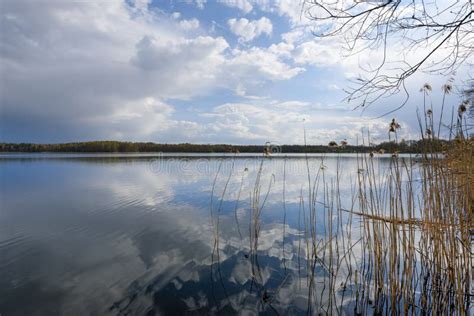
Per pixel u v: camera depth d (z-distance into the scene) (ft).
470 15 6.36
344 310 10.51
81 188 41.04
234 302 11.05
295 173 63.00
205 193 37.78
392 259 10.77
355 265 14.20
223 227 21.54
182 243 17.83
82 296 11.41
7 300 11.01
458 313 9.27
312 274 12.67
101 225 21.86
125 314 10.27
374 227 11.87
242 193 38.04
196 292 11.80
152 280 12.84
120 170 71.05
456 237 10.34
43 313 10.19
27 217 24.36
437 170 10.71
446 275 10.39
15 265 14.35
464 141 10.57
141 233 19.86
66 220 23.35
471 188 10.69
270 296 11.50
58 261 14.90
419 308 10.41
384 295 10.92
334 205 29.30
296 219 23.95
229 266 14.34
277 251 16.43
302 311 10.50
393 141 11.71
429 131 10.82
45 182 47.24
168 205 29.78
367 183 39.55
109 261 14.97
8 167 80.48
